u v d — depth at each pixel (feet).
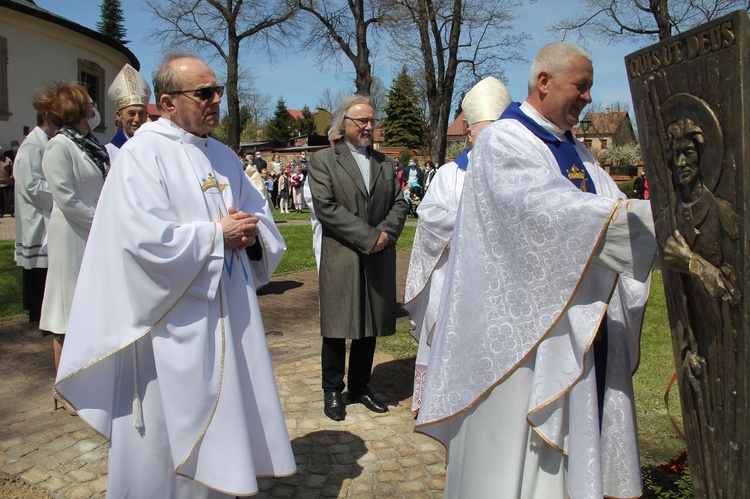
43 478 9.95
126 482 7.73
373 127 12.80
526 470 7.27
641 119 5.67
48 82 12.60
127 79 12.87
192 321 7.57
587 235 6.35
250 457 7.72
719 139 4.70
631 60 5.66
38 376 14.62
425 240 12.05
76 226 12.46
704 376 5.44
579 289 6.79
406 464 10.67
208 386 7.57
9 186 54.60
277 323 20.21
